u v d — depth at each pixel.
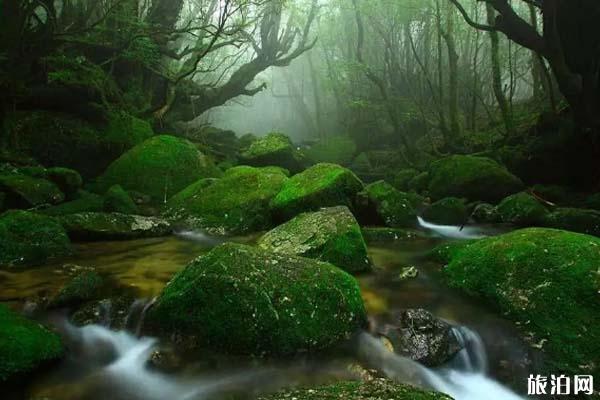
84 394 3.28
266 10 18.02
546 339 4.05
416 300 4.94
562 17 9.19
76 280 4.70
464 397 3.70
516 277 4.69
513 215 9.38
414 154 18.19
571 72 9.63
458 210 9.69
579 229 8.00
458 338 4.21
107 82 12.95
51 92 11.09
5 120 10.00
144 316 4.23
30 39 9.59
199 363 3.64
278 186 8.83
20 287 4.77
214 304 3.84
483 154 13.28
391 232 7.78
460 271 5.34
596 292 4.16
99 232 6.83
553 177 11.51
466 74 22.92
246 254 4.25
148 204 9.60
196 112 17.86
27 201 7.68
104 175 10.38
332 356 3.80
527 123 15.45
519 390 3.76
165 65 17.48
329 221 6.09
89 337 3.98
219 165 14.38
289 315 3.85
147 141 11.00
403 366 3.79
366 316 4.41
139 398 3.28
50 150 10.70
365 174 18.25
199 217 8.37
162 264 5.92
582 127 10.21
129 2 13.05
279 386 3.44
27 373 3.28
